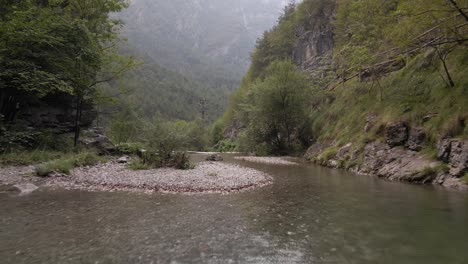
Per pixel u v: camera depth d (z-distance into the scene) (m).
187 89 193.88
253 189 12.87
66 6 27.08
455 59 18.64
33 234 6.54
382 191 12.46
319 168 22.89
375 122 22.30
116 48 28.16
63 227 7.06
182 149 21.89
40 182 13.07
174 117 150.00
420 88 20.17
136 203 9.69
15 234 6.53
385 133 20.05
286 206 9.63
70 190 11.60
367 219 8.08
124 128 41.62
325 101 39.81
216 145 79.25
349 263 5.18
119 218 7.90
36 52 21.78
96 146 26.20
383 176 17.20
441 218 8.16
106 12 28.34
